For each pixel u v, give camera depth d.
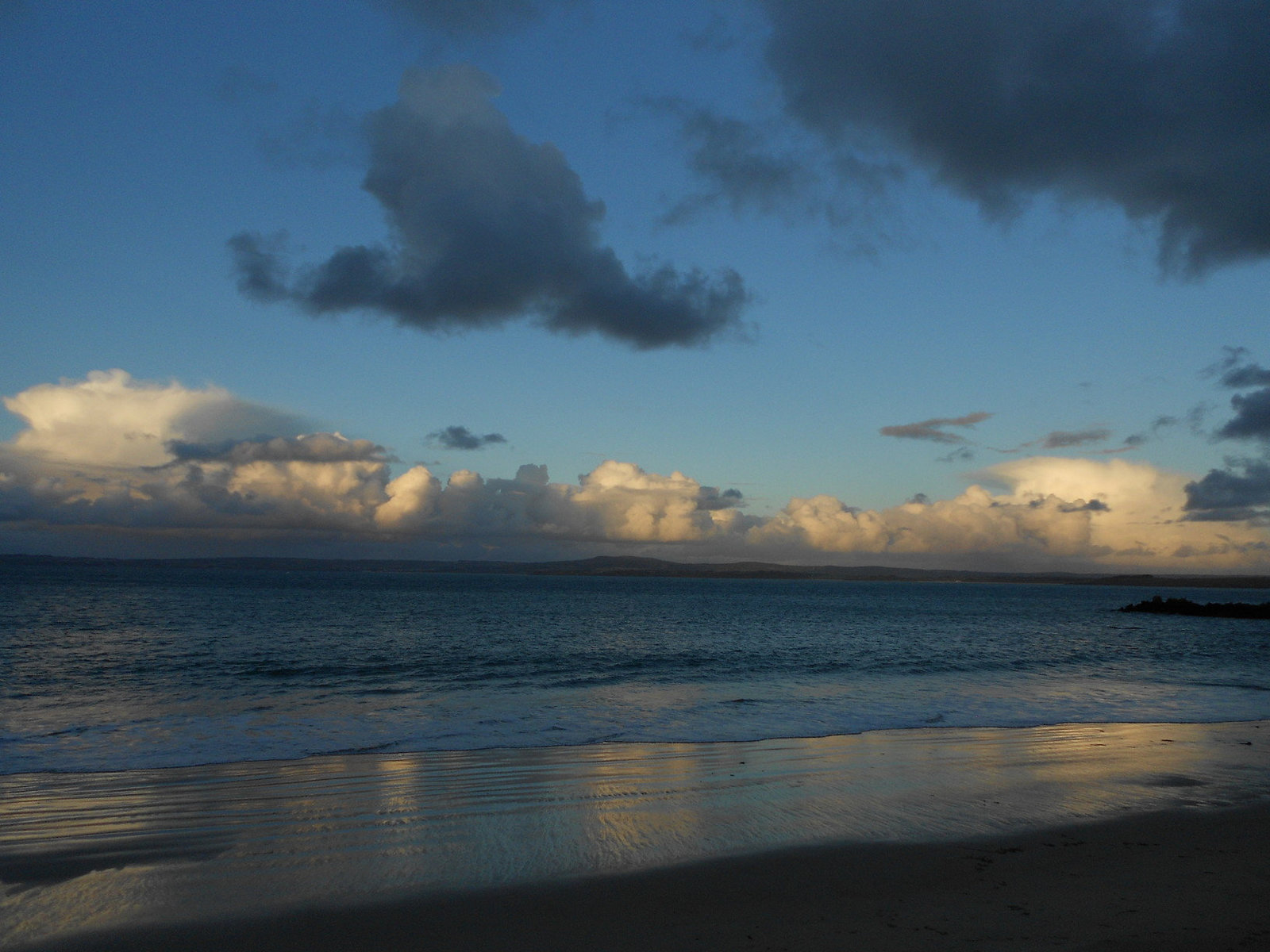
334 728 16.08
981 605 122.06
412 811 9.91
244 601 80.75
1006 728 16.80
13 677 24.62
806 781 11.59
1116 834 9.14
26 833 8.95
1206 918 6.68
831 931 6.38
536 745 14.51
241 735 15.27
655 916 6.72
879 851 8.44
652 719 17.41
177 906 6.90
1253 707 20.75
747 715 18.05
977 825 9.42
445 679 24.78
